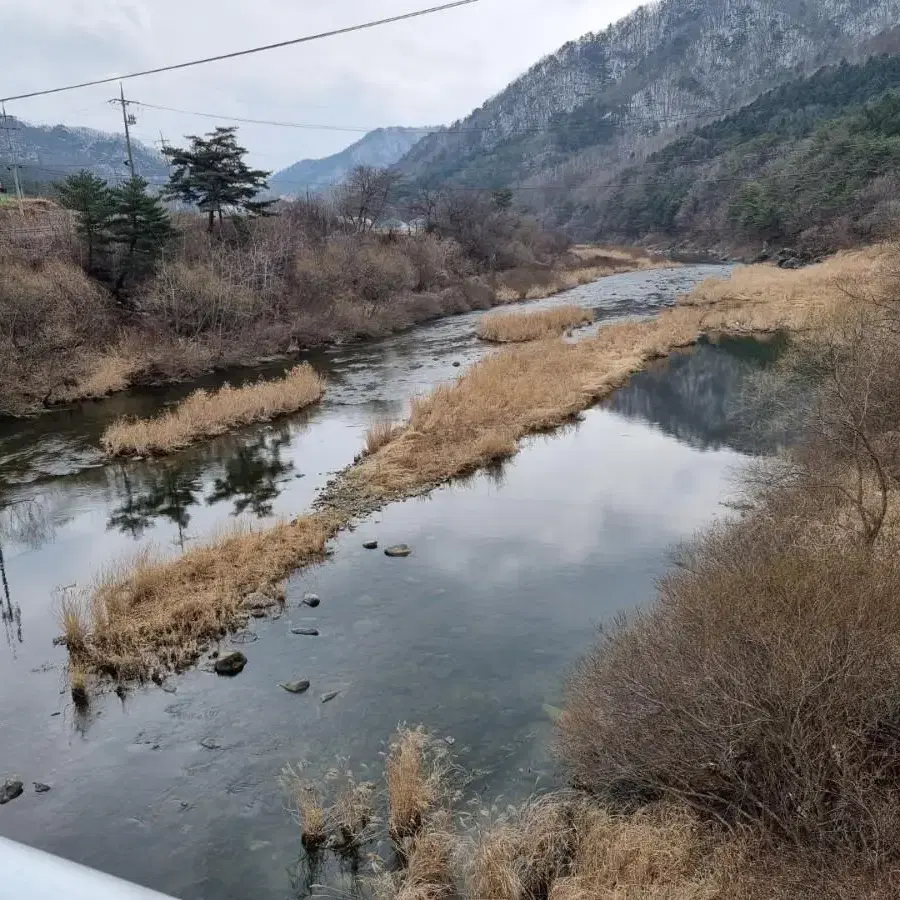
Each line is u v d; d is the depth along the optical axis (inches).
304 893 230.8
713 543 396.5
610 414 843.4
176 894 231.3
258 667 359.6
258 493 624.1
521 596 424.2
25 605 442.3
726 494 579.5
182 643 378.0
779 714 214.7
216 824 260.8
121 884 32.7
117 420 848.3
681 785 234.2
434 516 555.8
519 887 214.2
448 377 1036.5
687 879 204.2
